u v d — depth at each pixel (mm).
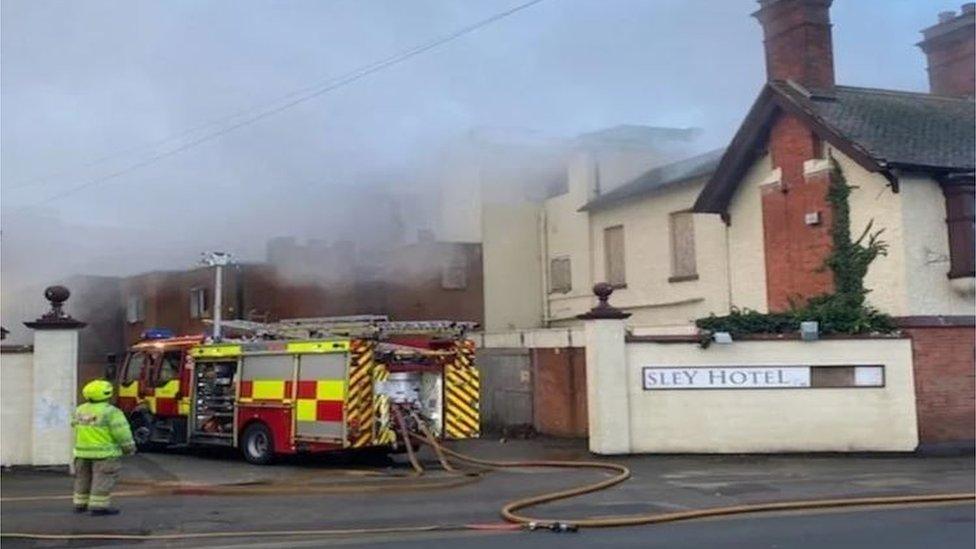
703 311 18406
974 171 14867
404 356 13086
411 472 12508
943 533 7770
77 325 12391
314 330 13586
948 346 14586
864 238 15305
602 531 8148
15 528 8344
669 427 14273
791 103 16203
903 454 14164
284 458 13984
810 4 16828
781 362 14344
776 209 16766
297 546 7504
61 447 12188
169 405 15211
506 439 16953
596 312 14398
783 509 9328
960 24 18578
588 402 15219
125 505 9688
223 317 18031
